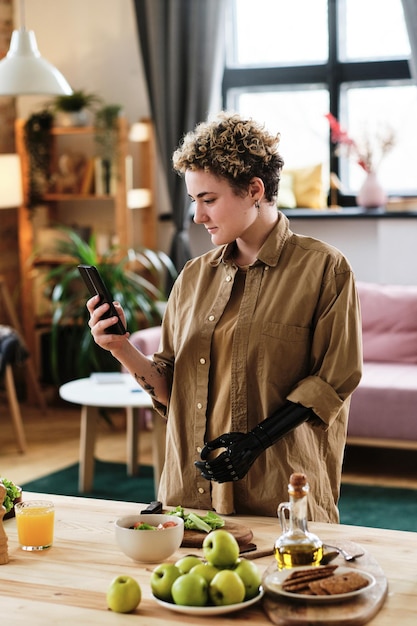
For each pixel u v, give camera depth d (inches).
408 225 241.3
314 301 83.7
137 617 64.4
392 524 166.7
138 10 255.9
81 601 67.0
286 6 261.9
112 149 253.9
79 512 86.0
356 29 256.1
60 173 265.3
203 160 80.2
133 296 239.1
